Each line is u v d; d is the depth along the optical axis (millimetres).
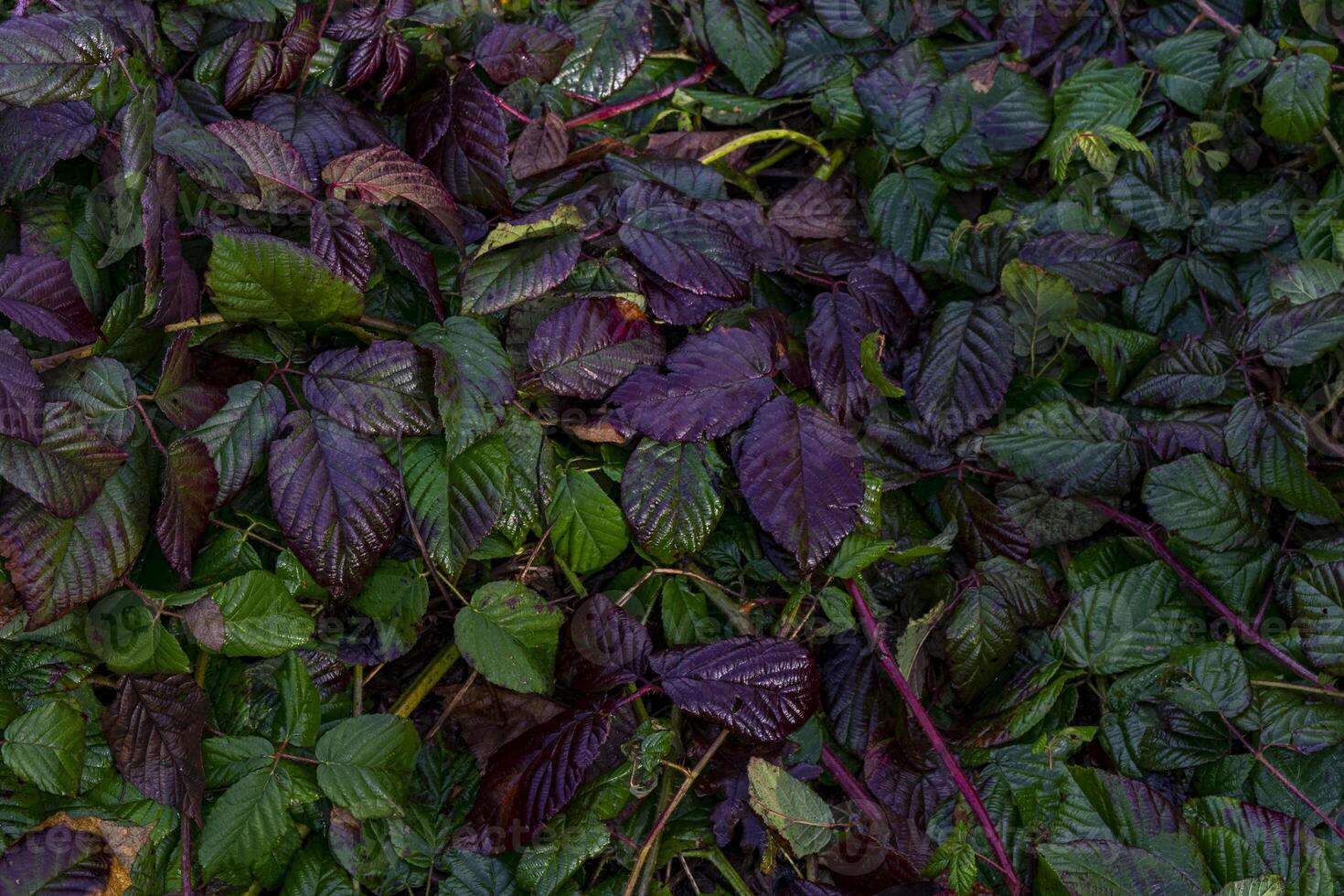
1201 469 877
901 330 907
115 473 776
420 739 834
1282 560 893
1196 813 846
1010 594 884
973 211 981
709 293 851
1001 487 907
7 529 753
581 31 940
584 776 832
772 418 848
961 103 957
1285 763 859
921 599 907
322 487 794
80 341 770
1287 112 940
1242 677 862
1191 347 914
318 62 878
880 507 886
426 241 859
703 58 981
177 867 788
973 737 870
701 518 849
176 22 846
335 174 820
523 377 837
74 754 771
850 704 875
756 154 991
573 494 848
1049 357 939
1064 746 859
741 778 847
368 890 823
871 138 976
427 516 816
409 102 902
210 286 777
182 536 776
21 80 753
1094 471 887
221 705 814
